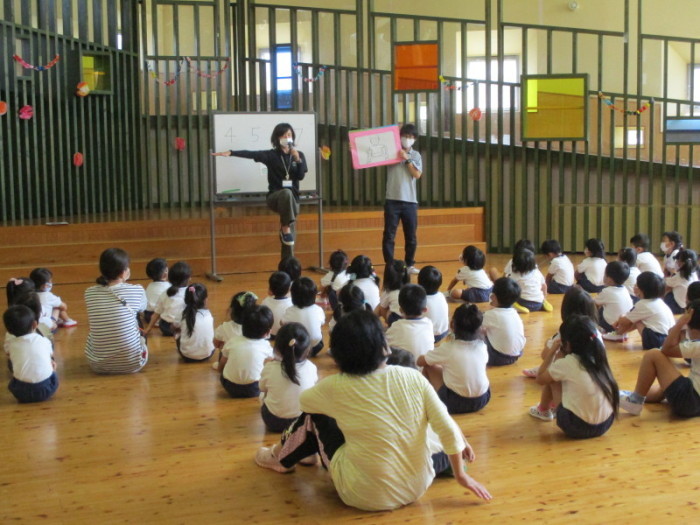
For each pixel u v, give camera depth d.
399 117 10.67
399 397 2.87
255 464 3.40
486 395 3.98
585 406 3.53
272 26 10.80
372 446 2.86
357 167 7.64
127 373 4.78
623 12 10.93
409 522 2.86
